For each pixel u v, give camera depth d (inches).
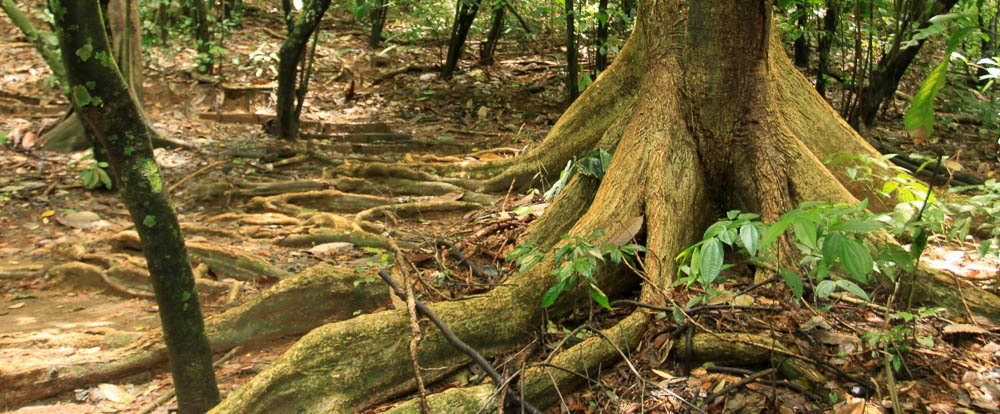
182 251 109.3
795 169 164.2
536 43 515.5
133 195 102.7
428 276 173.2
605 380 133.5
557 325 147.6
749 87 164.4
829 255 94.3
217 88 386.0
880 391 120.9
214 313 172.6
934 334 136.9
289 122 337.1
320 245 208.8
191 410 118.1
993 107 372.2
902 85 436.8
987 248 135.5
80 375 139.4
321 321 159.6
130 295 187.2
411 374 133.7
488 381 134.8
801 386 125.4
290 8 378.9
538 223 184.4
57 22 91.5
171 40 438.9
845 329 136.6
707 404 123.1
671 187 161.2
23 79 372.2
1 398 133.9
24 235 228.1
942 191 203.9
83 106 96.4
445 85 430.6
